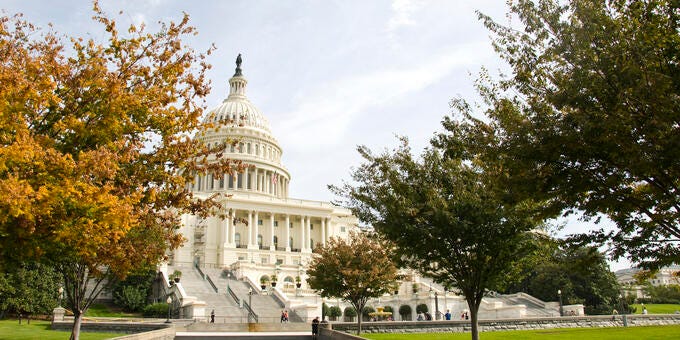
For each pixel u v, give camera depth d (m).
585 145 11.63
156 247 19.14
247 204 98.56
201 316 49.47
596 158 12.12
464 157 16.45
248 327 43.09
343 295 39.06
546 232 19.33
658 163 10.96
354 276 37.22
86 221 12.22
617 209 12.76
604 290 68.81
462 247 19.19
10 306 49.44
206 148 18.03
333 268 38.28
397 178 19.64
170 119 16.16
